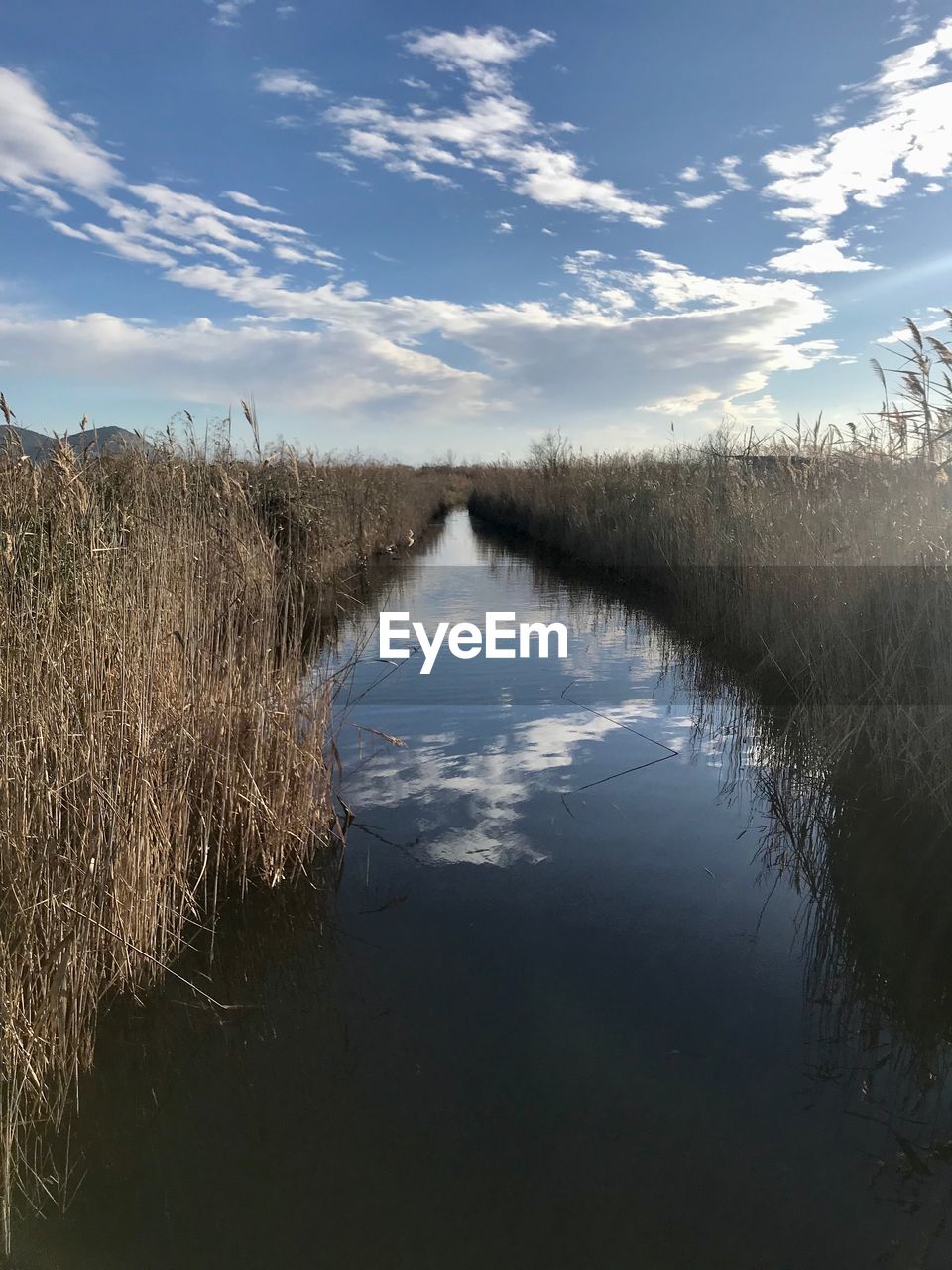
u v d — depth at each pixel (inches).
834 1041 115.0
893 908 148.1
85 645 130.4
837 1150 97.2
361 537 621.6
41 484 143.1
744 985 127.4
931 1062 111.5
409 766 219.8
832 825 180.1
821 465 299.6
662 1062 111.3
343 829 181.5
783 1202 90.5
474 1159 96.5
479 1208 90.2
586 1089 106.4
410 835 178.4
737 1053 113.0
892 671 197.8
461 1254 84.8
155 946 135.8
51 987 108.3
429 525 1090.1
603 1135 99.5
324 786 179.3
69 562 133.8
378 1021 120.1
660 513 487.2
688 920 145.3
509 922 144.9
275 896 154.3
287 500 430.6
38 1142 100.3
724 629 353.7
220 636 180.7
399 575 603.8
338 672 190.9
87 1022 118.0
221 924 145.6
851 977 129.2
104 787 126.0
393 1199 91.5
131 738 132.3
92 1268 83.7
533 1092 106.1
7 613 120.6
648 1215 88.9
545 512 821.9
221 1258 85.0
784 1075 108.8
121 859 127.6
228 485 217.3
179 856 145.3
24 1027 103.3
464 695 286.2
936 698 184.4
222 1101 106.0
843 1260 83.6
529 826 181.9
